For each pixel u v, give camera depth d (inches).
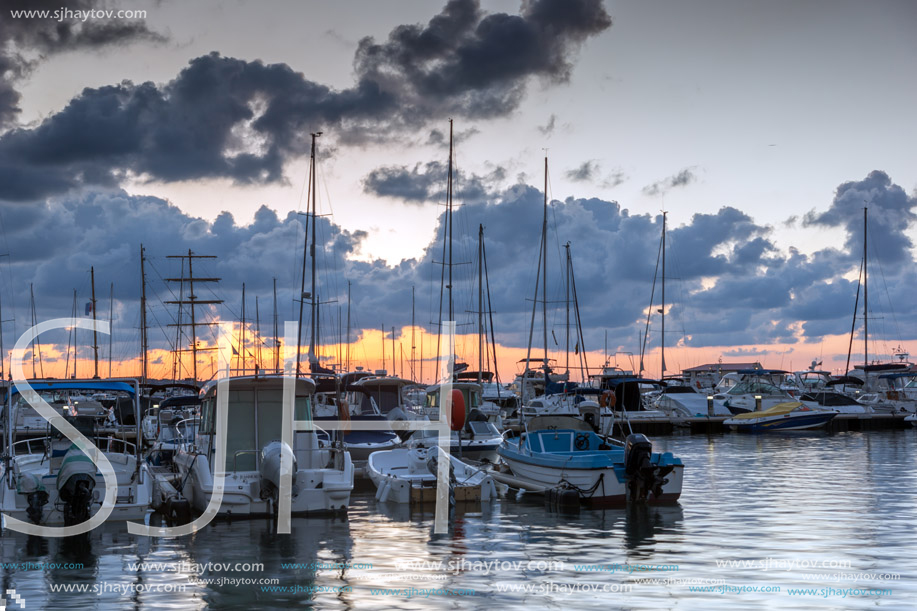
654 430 2320.4
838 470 1332.4
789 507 928.3
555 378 2423.7
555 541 740.7
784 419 2288.4
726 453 1676.9
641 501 939.3
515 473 1056.8
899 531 775.1
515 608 531.2
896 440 2022.6
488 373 2233.0
